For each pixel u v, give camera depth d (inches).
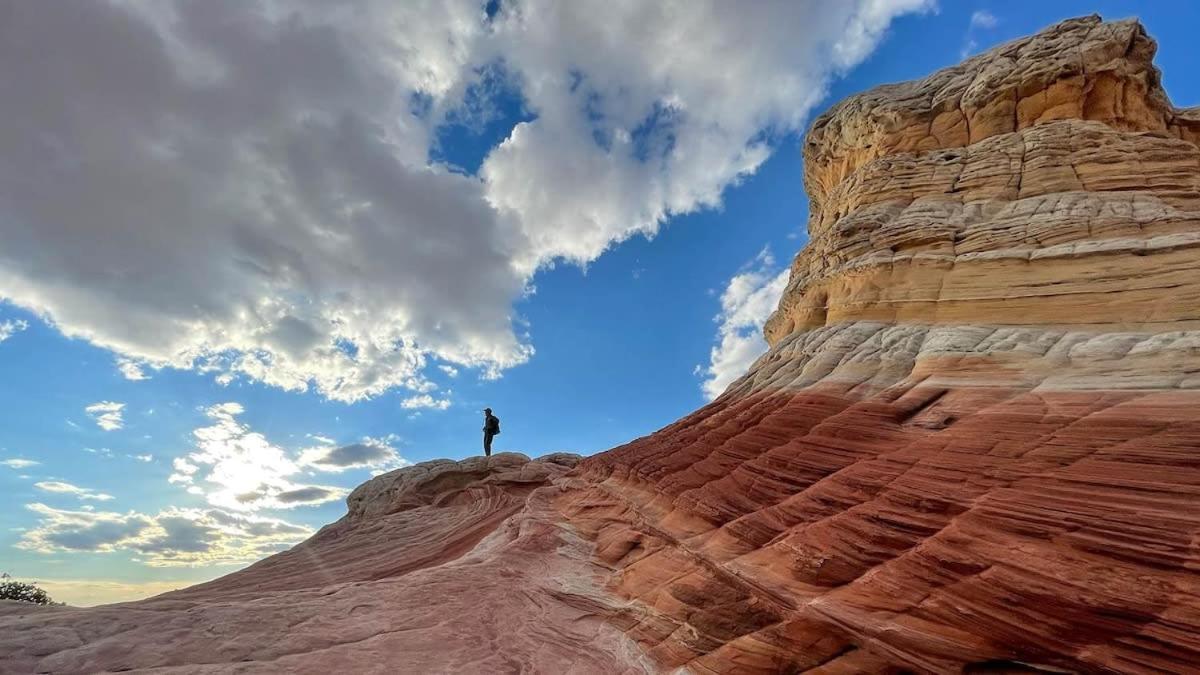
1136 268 415.8
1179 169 500.1
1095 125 554.9
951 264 530.6
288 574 786.2
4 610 427.8
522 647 433.7
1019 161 575.8
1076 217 477.4
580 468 895.1
